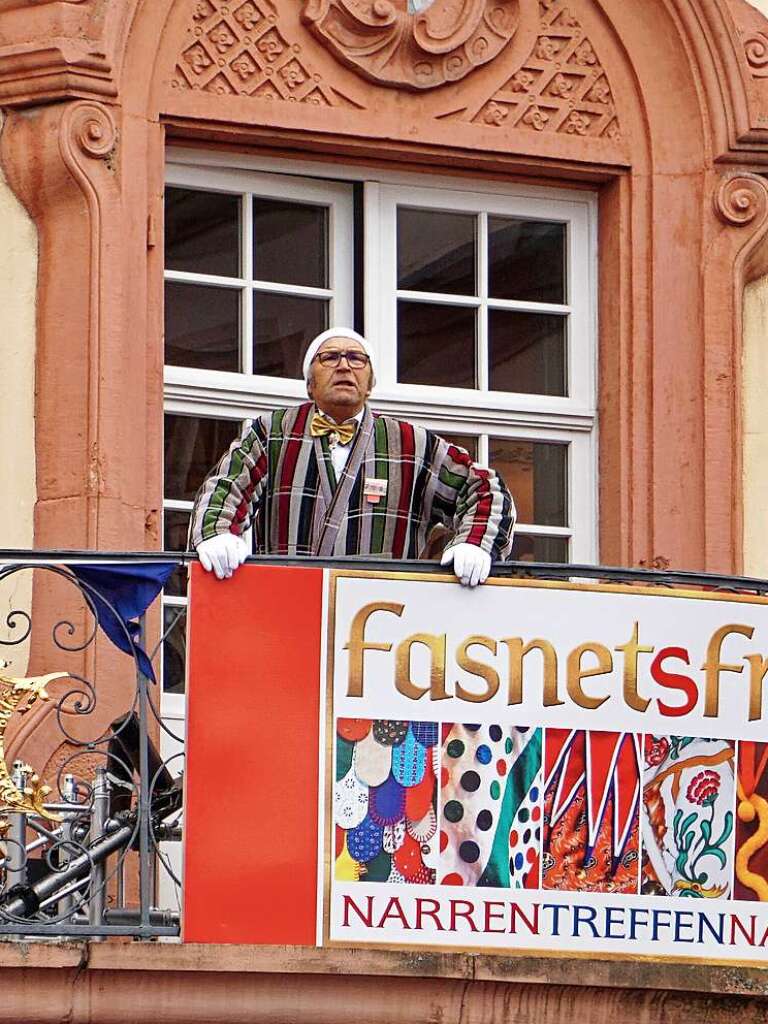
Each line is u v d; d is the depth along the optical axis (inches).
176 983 451.2
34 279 518.3
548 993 459.8
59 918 454.0
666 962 462.9
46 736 495.5
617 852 463.8
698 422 545.0
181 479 527.5
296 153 540.1
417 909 455.5
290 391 535.8
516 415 546.3
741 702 472.1
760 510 547.2
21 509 512.4
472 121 546.3
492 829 459.5
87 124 516.7
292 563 459.2
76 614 502.9
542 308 551.8
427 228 550.0
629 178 552.1
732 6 554.3
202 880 450.6
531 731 462.9
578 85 552.4
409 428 470.6
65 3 518.3
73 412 512.4
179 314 532.1
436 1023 456.4
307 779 454.9
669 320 548.1
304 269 542.6
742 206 550.0
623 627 468.8
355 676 458.3
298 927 451.8
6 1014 447.8
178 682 516.7
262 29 535.2
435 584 462.9
